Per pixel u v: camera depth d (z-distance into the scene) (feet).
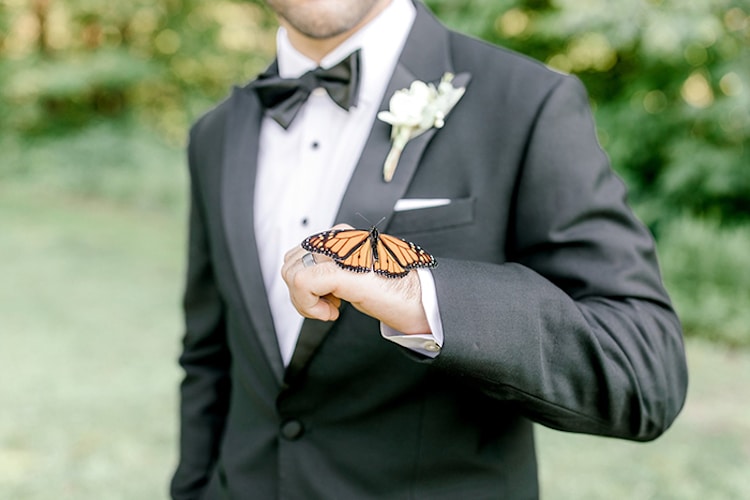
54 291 15.76
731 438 8.72
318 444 3.09
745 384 10.39
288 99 3.25
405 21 3.26
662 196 14.16
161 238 21.79
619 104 14.51
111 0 28.91
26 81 29.37
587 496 7.59
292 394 3.09
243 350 3.30
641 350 2.71
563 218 2.86
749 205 13.67
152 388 10.64
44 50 31.07
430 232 2.94
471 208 2.93
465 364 2.55
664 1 12.14
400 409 3.00
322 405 3.07
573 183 2.87
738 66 12.73
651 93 14.26
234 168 3.31
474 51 3.15
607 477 7.96
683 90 13.93
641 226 2.97
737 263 12.03
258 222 3.30
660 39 11.88
